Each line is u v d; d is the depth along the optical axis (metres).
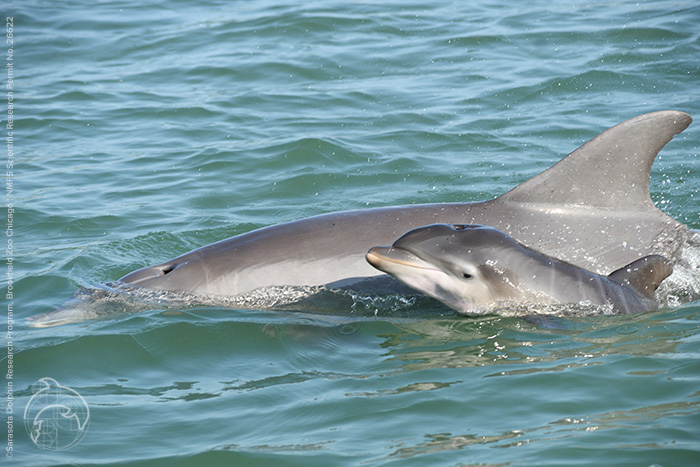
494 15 30.72
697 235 12.29
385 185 17.45
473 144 19.69
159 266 12.88
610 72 23.80
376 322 11.45
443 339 10.74
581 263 12.01
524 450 7.84
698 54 24.75
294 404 9.06
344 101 23.03
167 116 22.59
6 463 8.03
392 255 11.13
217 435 8.48
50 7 34.47
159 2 35.16
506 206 12.43
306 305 12.04
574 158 12.20
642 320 10.88
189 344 10.85
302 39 28.67
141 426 8.73
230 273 12.34
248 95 23.91
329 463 7.80
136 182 18.23
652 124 11.84
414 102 22.67
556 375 9.38
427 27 29.48
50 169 19.16
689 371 9.26
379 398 9.07
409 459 7.79
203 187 17.77
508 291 11.14
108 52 28.70
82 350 10.68
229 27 30.55
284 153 19.25
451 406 8.81
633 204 12.27
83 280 13.30
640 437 7.96
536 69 24.62
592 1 32.00
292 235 12.63
